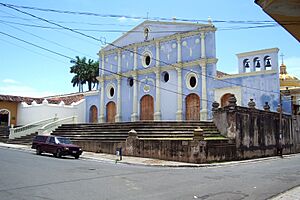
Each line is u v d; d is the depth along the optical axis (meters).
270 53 29.80
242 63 32.28
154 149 22.20
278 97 28.61
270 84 28.92
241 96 30.03
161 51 36.03
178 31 34.84
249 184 12.38
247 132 24.78
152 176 14.23
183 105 33.53
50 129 34.09
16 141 33.56
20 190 10.15
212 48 32.03
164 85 35.38
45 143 23.86
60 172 14.58
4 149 27.23
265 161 23.62
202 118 31.59
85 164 18.59
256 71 29.52
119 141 24.78
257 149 25.70
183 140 20.86
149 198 9.41
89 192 10.11
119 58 40.00
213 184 12.23
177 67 34.16
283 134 29.98
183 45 34.31
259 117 26.52
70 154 22.38
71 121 37.03
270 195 10.28
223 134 24.38
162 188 11.15
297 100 33.59
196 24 33.19
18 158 19.89
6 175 12.99
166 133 24.38
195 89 32.78
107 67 41.69
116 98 39.94
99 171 15.41
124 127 27.38
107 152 25.03
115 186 11.32
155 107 35.59
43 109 41.44
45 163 17.98
